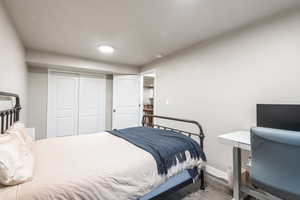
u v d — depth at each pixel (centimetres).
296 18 161
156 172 139
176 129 288
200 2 153
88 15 179
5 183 86
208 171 243
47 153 147
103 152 152
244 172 182
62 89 391
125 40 252
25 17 184
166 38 243
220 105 229
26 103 324
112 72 415
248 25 199
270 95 179
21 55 253
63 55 328
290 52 165
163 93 343
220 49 230
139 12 172
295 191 96
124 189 116
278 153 101
